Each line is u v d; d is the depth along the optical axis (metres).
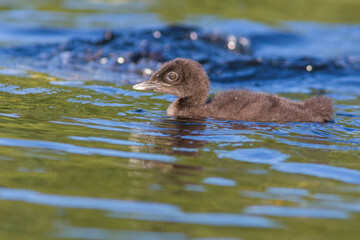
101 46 22.77
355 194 8.26
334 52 23.59
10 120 11.61
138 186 8.19
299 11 31.41
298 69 20.72
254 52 23.42
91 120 12.16
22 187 7.91
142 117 12.87
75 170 8.75
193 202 7.71
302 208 7.68
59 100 14.16
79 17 28.94
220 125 12.34
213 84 18.89
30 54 21.77
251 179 8.71
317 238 6.76
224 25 27.30
